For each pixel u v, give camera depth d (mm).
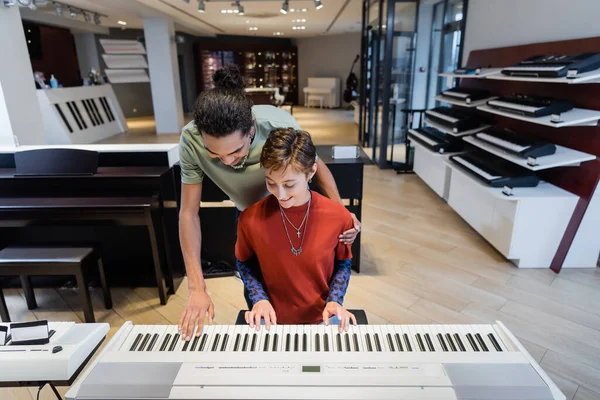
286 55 16062
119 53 11422
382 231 3596
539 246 2830
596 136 2592
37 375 1085
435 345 973
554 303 2457
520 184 2891
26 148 2586
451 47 5875
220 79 1290
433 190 4754
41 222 2197
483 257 3080
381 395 793
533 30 3416
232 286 2729
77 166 2346
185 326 1028
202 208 2838
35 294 2646
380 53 5895
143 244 2781
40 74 7441
